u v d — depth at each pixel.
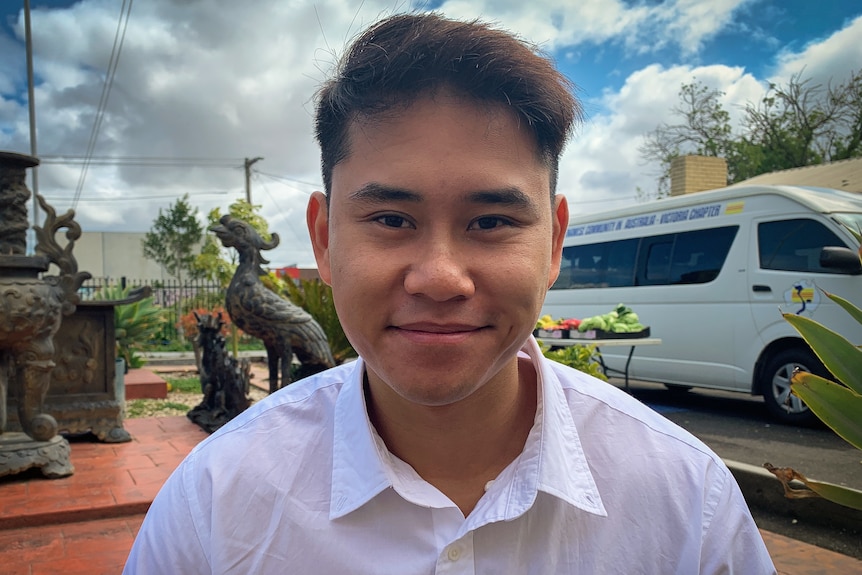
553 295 9.25
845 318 5.80
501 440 1.16
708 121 21.84
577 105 1.11
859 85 18.12
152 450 4.96
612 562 1.09
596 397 1.27
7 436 4.23
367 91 0.98
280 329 5.36
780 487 3.73
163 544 1.14
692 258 7.35
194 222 25.67
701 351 7.13
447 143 0.96
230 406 5.79
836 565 2.98
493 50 0.96
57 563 3.02
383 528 1.07
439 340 0.96
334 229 1.05
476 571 1.04
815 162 19.14
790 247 6.35
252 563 1.08
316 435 1.19
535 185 1.00
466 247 0.97
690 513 1.13
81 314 5.28
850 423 1.66
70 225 4.59
